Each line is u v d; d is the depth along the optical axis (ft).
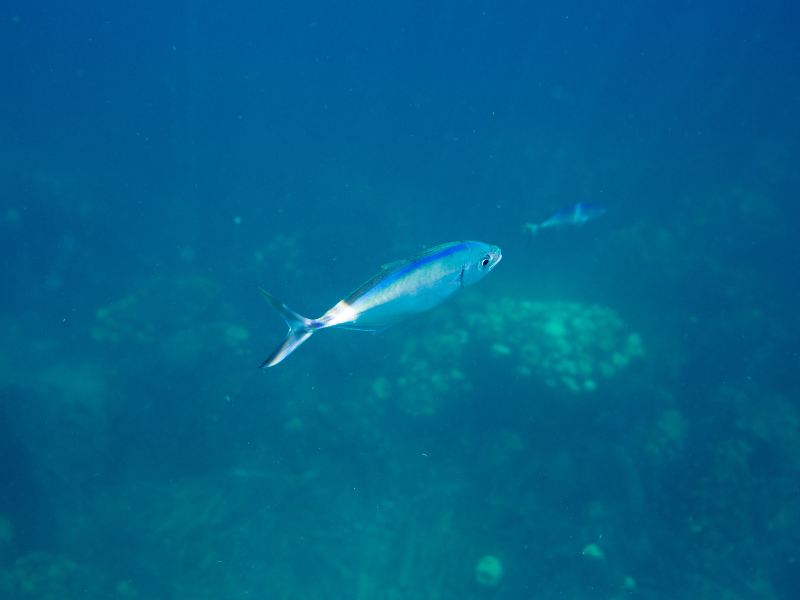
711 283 9.83
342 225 11.62
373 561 6.58
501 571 6.52
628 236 10.71
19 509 7.04
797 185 13.47
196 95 30.19
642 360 8.23
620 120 19.58
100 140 22.39
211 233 12.53
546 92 23.34
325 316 4.09
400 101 23.71
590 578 6.58
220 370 8.09
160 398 7.95
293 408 7.72
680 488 7.34
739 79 22.99
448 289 4.23
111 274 11.58
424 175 15.43
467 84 25.59
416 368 7.75
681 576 6.79
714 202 11.91
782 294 10.08
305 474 7.19
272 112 24.76
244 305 9.73
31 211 12.78
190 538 6.73
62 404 8.11
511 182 14.46
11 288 11.26
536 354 7.57
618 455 7.23
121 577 6.48
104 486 7.30
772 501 7.25
